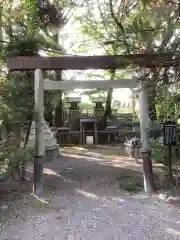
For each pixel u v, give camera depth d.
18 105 4.29
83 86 4.77
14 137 4.32
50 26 5.68
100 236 2.98
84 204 4.03
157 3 2.64
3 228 3.20
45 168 6.67
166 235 2.96
